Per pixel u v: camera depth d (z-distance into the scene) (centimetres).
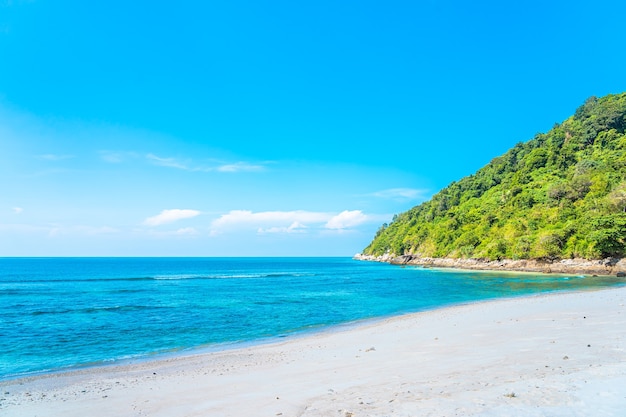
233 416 838
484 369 1081
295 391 1015
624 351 1180
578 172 11662
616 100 15288
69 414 970
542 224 9675
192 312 3525
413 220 18825
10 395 1220
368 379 1088
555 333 1645
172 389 1176
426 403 776
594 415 642
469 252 11225
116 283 7794
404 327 2298
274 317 3194
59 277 9988
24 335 2536
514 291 4797
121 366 1700
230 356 1789
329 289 5912
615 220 7450
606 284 5359
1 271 13538
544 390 795
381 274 10081
